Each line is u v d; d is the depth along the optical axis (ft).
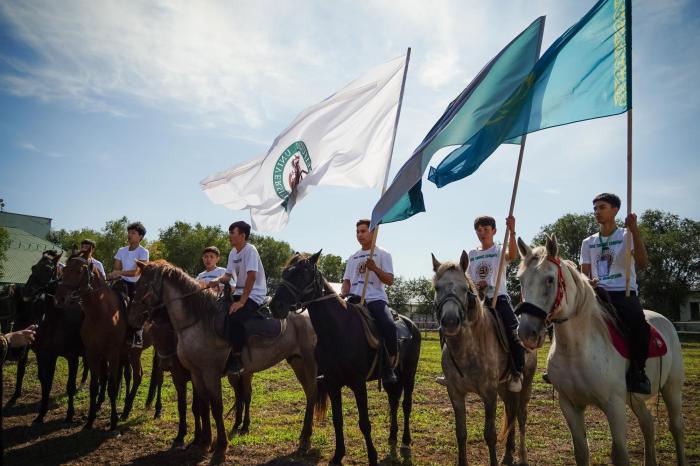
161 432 23.99
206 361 20.79
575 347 13.73
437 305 16.07
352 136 24.79
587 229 177.68
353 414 27.89
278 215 24.82
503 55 20.07
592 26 17.28
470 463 19.33
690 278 169.48
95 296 24.53
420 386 37.17
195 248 246.27
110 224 193.98
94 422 25.99
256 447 21.47
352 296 21.59
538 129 17.43
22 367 31.14
